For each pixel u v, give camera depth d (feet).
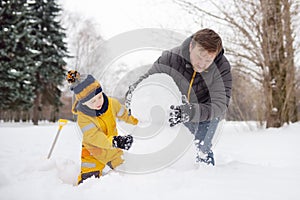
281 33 22.90
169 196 5.61
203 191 5.87
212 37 8.24
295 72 24.72
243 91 25.18
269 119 23.09
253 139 17.44
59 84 66.59
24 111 58.90
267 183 6.48
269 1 22.72
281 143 15.24
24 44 53.01
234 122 25.99
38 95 61.72
